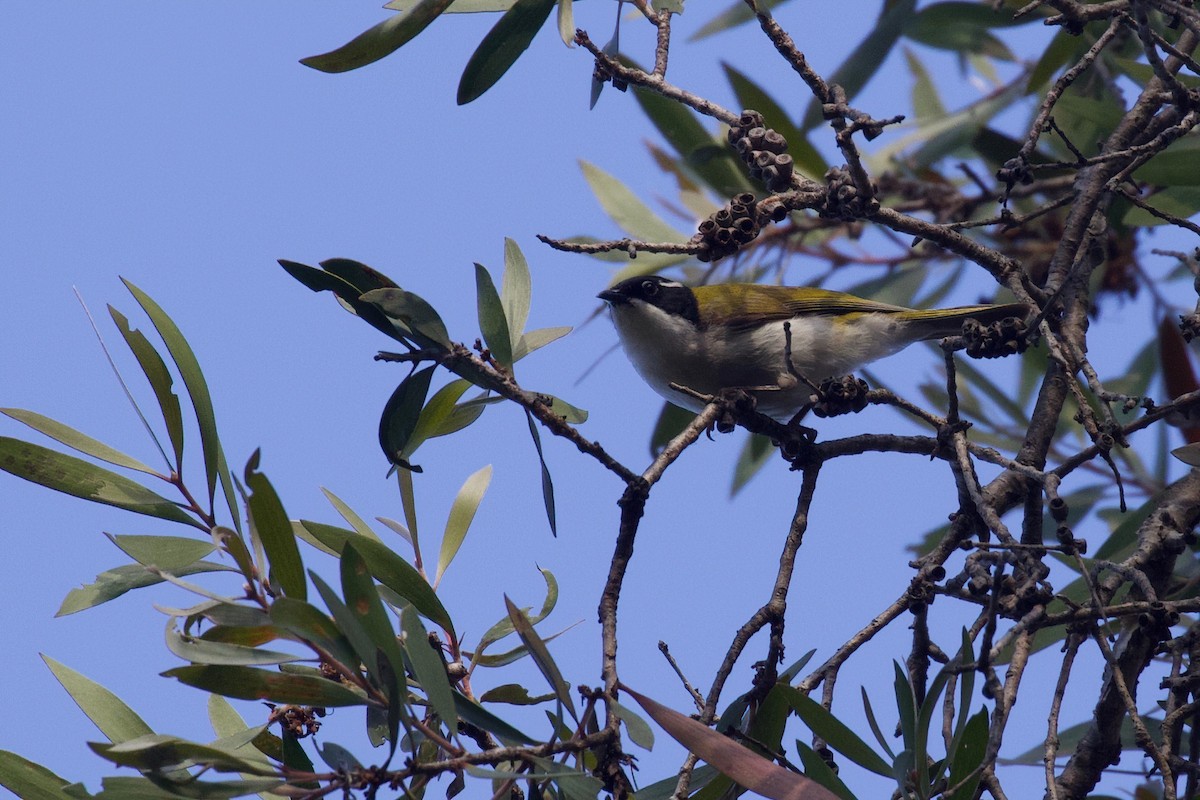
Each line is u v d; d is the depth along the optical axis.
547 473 7.61
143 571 6.82
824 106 8.17
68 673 6.87
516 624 6.28
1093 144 12.12
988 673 6.46
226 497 6.77
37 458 6.77
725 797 6.96
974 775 6.55
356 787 5.80
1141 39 7.47
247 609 5.99
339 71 8.20
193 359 6.92
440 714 6.11
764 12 8.27
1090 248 8.41
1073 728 9.34
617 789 6.14
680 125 12.53
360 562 5.92
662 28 9.29
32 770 6.45
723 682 7.00
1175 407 7.63
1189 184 9.76
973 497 7.38
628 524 7.39
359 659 6.04
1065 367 7.97
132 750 5.70
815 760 6.62
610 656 6.64
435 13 8.04
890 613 7.59
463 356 7.45
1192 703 6.97
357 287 7.63
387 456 7.89
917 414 8.75
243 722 7.64
